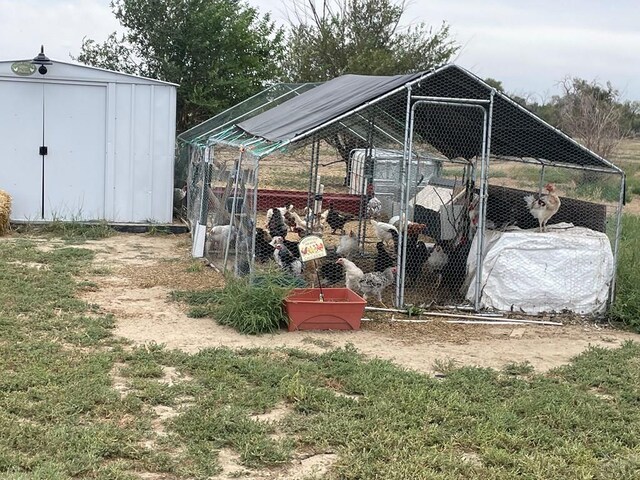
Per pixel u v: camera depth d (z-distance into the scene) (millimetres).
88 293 10953
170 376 7578
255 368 7785
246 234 10758
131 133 16812
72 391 6832
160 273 12523
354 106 10375
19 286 10852
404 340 9430
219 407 6742
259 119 14445
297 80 31094
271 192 19891
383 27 31422
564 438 6461
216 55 23703
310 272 11617
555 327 10484
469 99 10648
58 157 16656
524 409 7051
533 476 5664
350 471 5559
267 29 24828
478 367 8273
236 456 5867
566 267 10969
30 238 15367
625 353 9125
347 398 7078
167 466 5547
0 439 5730
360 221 15328
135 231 16766
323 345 8992
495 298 10969
